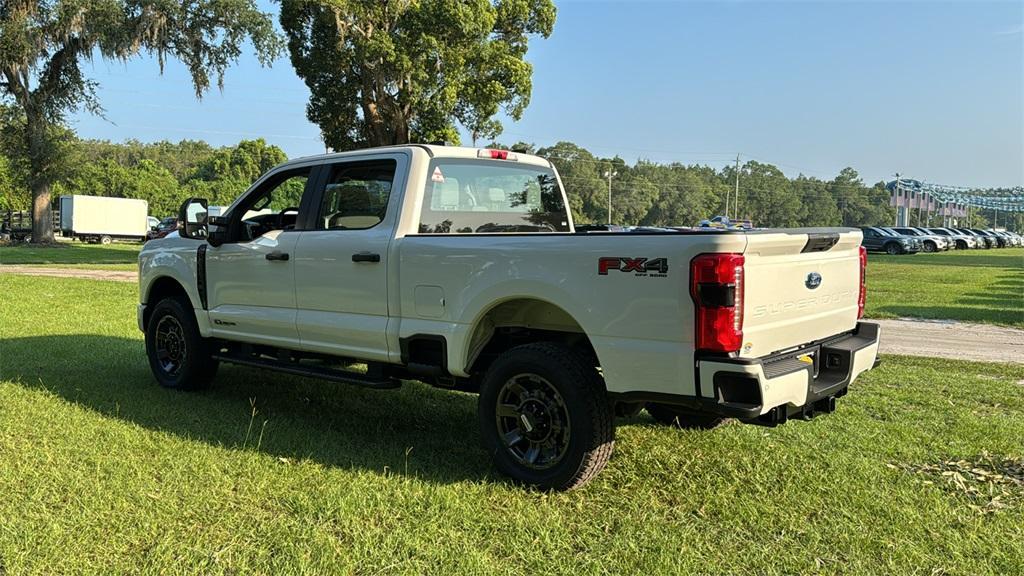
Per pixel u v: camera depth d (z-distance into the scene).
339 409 6.08
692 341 3.80
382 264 5.03
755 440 5.26
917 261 32.59
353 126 35.34
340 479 4.36
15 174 40.34
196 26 34.34
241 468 4.51
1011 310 14.14
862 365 4.73
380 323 5.07
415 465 4.68
